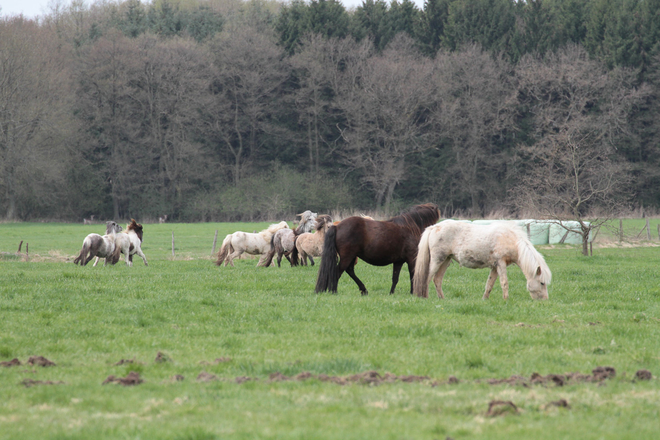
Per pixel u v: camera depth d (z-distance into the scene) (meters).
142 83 71.06
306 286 15.04
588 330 9.63
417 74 67.06
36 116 58.62
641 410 5.75
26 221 67.38
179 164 72.00
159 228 53.19
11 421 5.41
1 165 58.12
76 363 7.62
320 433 4.98
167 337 9.17
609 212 30.61
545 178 33.62
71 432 5.10
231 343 8.73
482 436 4.98
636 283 16.39
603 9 70.62
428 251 13.27
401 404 5.89
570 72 64.62
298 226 22.44
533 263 12.48
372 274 18.88
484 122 70.44
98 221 71.00
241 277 17.38
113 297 13.00
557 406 5.84
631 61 67.75
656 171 67.50
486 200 70.75
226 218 71.19
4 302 12.08
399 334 9.28
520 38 72.12
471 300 12.58
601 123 63.75
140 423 5.36
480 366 7.50
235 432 5.07
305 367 7.29
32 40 60.97
